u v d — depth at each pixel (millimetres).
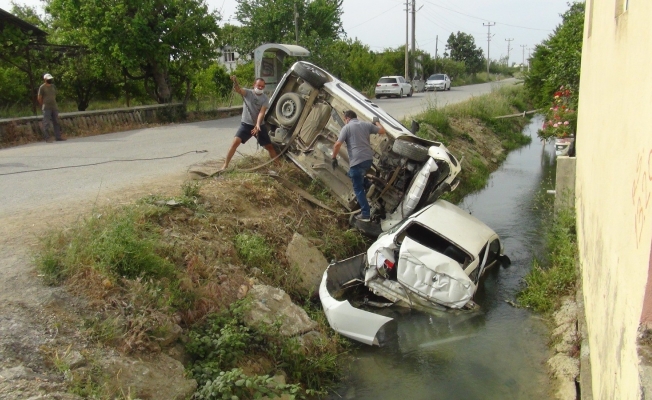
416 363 5797
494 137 19531
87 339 4172
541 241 9586
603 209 4641
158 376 4164
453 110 19297
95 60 18531
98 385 3791
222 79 27922
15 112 17219
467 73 73125
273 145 9156
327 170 8984
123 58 17953
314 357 5469
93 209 5832
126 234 5191
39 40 16969
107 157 10727
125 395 3826
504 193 13141
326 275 6746
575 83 14320
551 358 5699
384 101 29453
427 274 6559
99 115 16062
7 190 7762
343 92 8711
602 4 6578
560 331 6137
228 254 6238
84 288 4684
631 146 3469
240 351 4902
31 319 4184
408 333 6426
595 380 4324
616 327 3328
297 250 7125
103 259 4906
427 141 8117
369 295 7266
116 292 4699
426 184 7727
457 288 6473
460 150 15281
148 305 4691
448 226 7254
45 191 7676
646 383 2385
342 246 8094
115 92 21984
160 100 20234
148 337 4414
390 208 8344
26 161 10258
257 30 29438
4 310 4219
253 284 5941
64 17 18172
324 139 9016
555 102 14555
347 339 6090
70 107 20438
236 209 7254
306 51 19781
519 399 5141
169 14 19172
